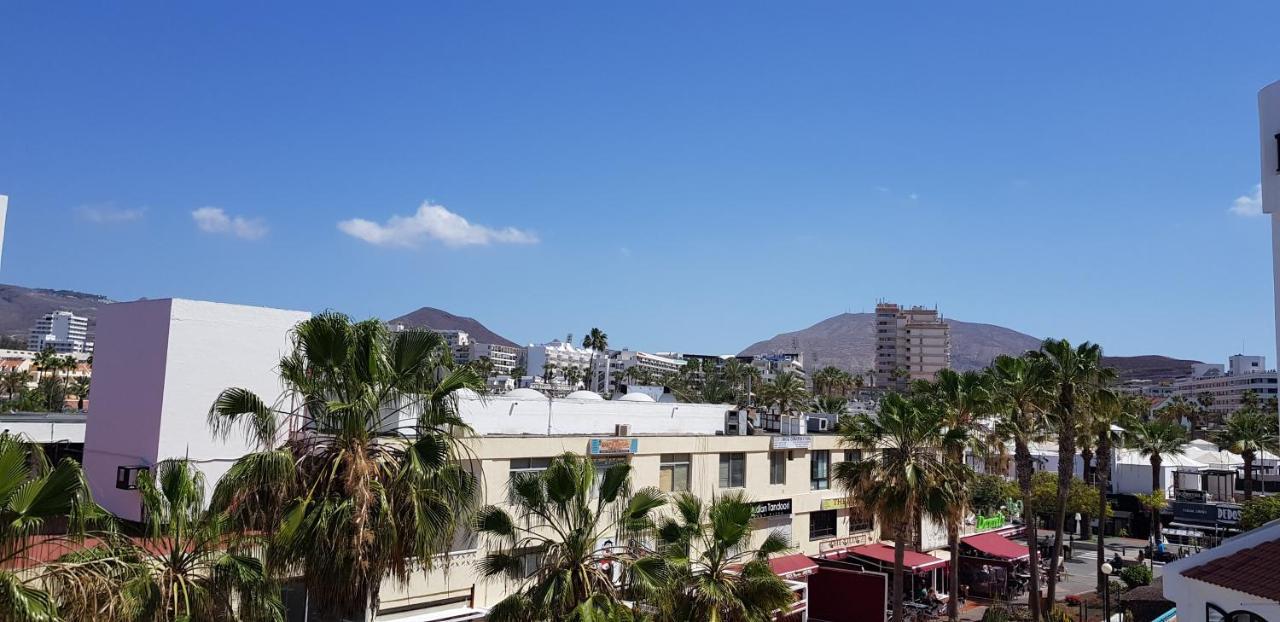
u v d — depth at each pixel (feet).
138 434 86.84
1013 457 149.89
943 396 133.49
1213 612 61.62
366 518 59.36
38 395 411.54
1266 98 66.95
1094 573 191.42
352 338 63.67
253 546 59.21
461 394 113.80
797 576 128.16
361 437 62.80
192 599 50.65
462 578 90.89
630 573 70.54
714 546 77.20
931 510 106.32
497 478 96.37
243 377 90.38
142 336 88.84
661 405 142.61
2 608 39.32
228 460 87.66
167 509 53.88
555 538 102.01
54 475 41.93
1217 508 231.30
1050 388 137.28
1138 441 225.15
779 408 468.75
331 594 60.13
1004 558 157.28
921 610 140.26
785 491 136.77
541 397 151.43
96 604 44.98
